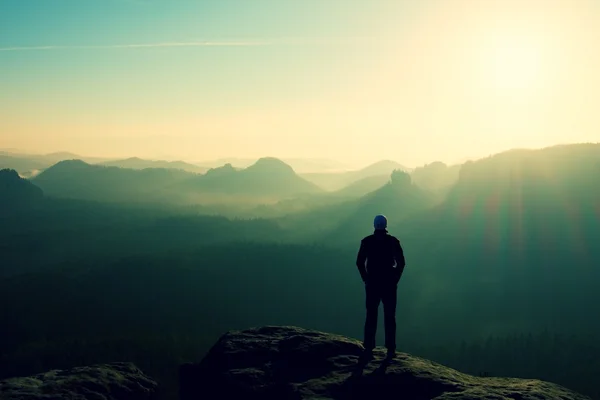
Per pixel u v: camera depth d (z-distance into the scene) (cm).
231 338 1290
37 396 1052
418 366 1029
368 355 1105
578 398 909
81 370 1250
